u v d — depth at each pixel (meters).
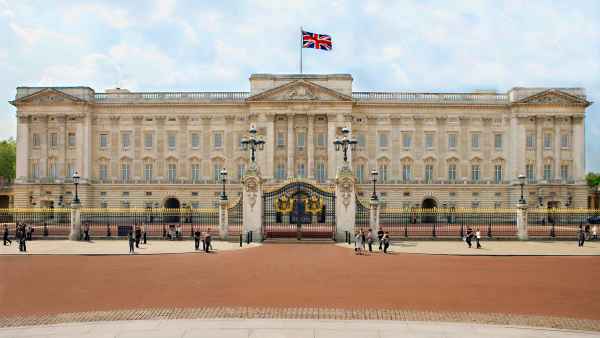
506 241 49.06
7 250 40.59
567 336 16.53
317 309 20.38
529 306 21.09
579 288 25.12
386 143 91.06
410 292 23.94
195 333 16.62
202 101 90.31
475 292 23.98
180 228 54.97
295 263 33.50
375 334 16.58
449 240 49.12
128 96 91.50
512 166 89.62
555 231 55.94
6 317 19.05
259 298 22.50
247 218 47.31
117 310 20.19
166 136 91.06
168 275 28.69
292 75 89.25
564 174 89.75
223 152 90.50
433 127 90.94
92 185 90.00
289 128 88.81
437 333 16.73
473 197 90.31
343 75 89.00
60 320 18.53
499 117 90.88
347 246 43.78
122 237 49.56
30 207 88.25
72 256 37.22
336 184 47.91
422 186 90.12
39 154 89.31
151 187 90.38
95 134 90.94
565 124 89.88
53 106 88.88
